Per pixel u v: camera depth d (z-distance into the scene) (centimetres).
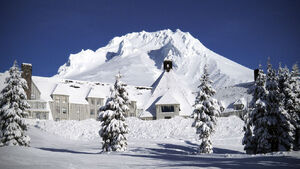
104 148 3991
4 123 3956
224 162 2120
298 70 4794
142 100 8850
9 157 1959
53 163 1836
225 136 5741
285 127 3938
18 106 4006
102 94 8406
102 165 1878
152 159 2411
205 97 4516
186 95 8638
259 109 3916
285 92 4594
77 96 8100
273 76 3991
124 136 3925
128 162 2097
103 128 3956
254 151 4166
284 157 2339
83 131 6294
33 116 7119
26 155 2119
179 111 7875
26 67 7281
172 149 4725
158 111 7956
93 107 8125
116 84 4066
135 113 8419
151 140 5634
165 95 8100
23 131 4062
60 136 5953
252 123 4131
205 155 3250
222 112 8544
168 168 1752
